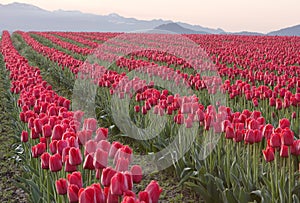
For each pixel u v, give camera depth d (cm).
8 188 634
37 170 524
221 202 498
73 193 306
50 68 1753
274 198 434
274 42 2922
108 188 296
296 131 701
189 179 588
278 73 1235
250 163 537
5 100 1241
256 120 509
